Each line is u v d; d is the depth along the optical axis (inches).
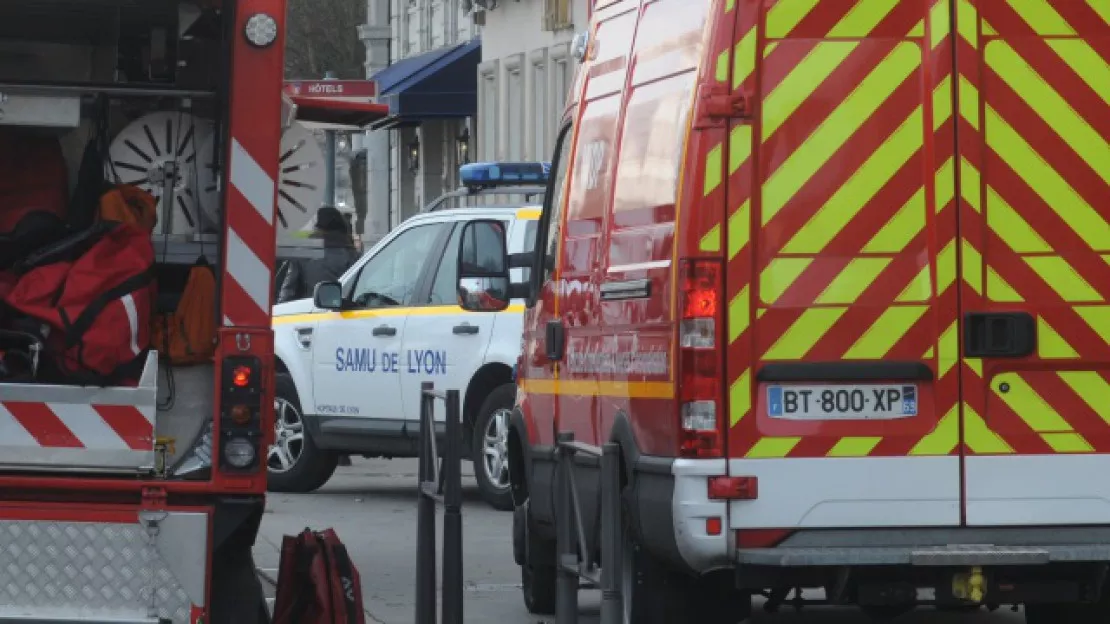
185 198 741.3
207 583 660.7
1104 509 732.0
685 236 725.9
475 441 1451.8
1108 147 733.9
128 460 668.7
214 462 668.7
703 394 720.3
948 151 727.1
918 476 724.0
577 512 745.6
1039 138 730.2
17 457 666.2
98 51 787.4
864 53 726.5
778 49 725.3
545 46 3176.7
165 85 712.4
